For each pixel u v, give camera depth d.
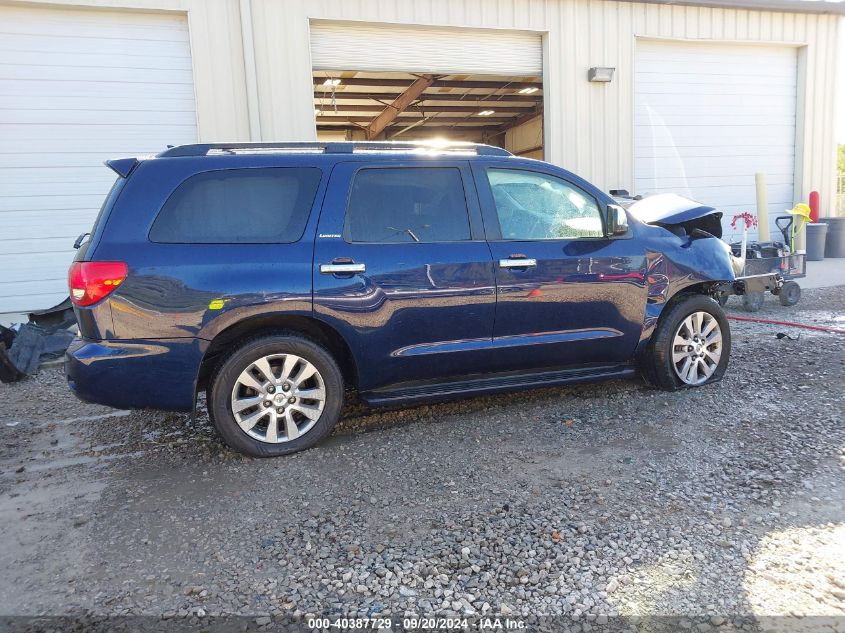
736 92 12.11
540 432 4.23
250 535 3.06
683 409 4.55
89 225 8.66
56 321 7.05
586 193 4.69
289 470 3.78
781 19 11.91
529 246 4.38
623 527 3.00
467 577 2.67
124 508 3.39
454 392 4.30
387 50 9.74
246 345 3.82
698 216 5.10
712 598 2.48
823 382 5.07
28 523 3.26
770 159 12.57
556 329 4.48
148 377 3.67
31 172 8.37
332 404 4.04
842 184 15.89
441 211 4.26
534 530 3.01
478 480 3.56
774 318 7.91
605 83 10.87
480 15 9.95
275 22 8.95
